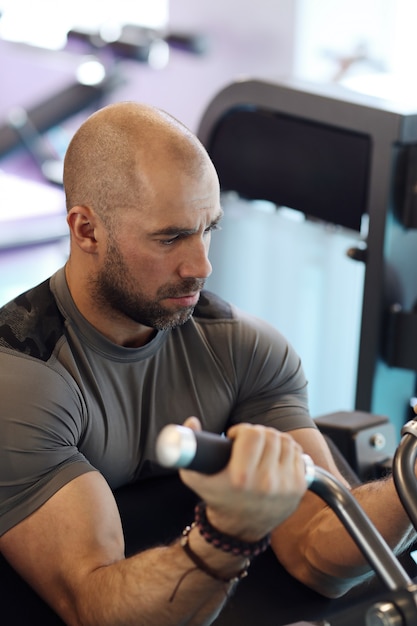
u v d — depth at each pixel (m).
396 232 2.81
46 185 5.65
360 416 2.31
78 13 6.09
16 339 1.75
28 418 1.68
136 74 5.62
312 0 4.76
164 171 1.65
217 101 3.12
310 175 2.99
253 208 3.32
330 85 3.01
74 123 6.08
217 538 1.34
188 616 1.47
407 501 1.42
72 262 1.79
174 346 1.90
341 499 1.32
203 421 1.93
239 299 3.42
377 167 2.76
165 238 1.67
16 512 1.66
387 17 4.57
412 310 2.87
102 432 1.81
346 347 3.38
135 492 1.94
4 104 6.50
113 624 1.51
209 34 5.17
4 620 1.69
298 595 1.83
